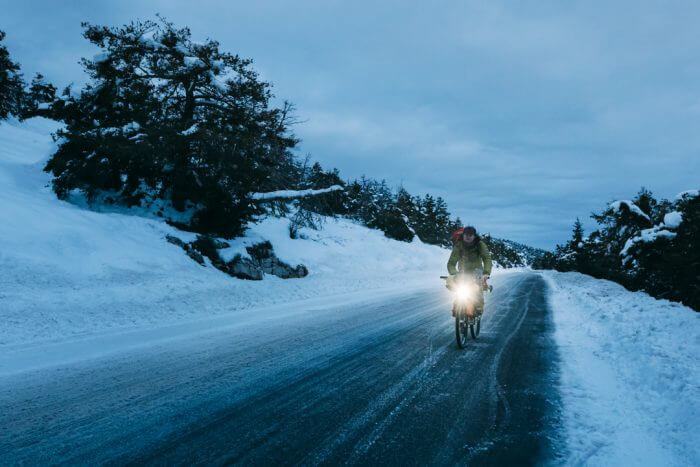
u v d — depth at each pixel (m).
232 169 20.41
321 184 31.36
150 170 20.20
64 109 22.47
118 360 5.96
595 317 9.58
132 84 20.19
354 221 57.44
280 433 3.48
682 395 3.90
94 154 18.48
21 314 8.80
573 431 3.51
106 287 12.09
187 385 4.78
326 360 5.94
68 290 11.12
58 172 18.41
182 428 3.59
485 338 7.69
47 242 13.17
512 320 9.98
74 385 4.82
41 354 6.39
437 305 12.70
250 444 3.28
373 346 6.87
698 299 18.38
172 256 16.84
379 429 3.57
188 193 20.94
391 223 55.97
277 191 24.50
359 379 5.03
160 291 12.60
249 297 13.73
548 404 4.17
